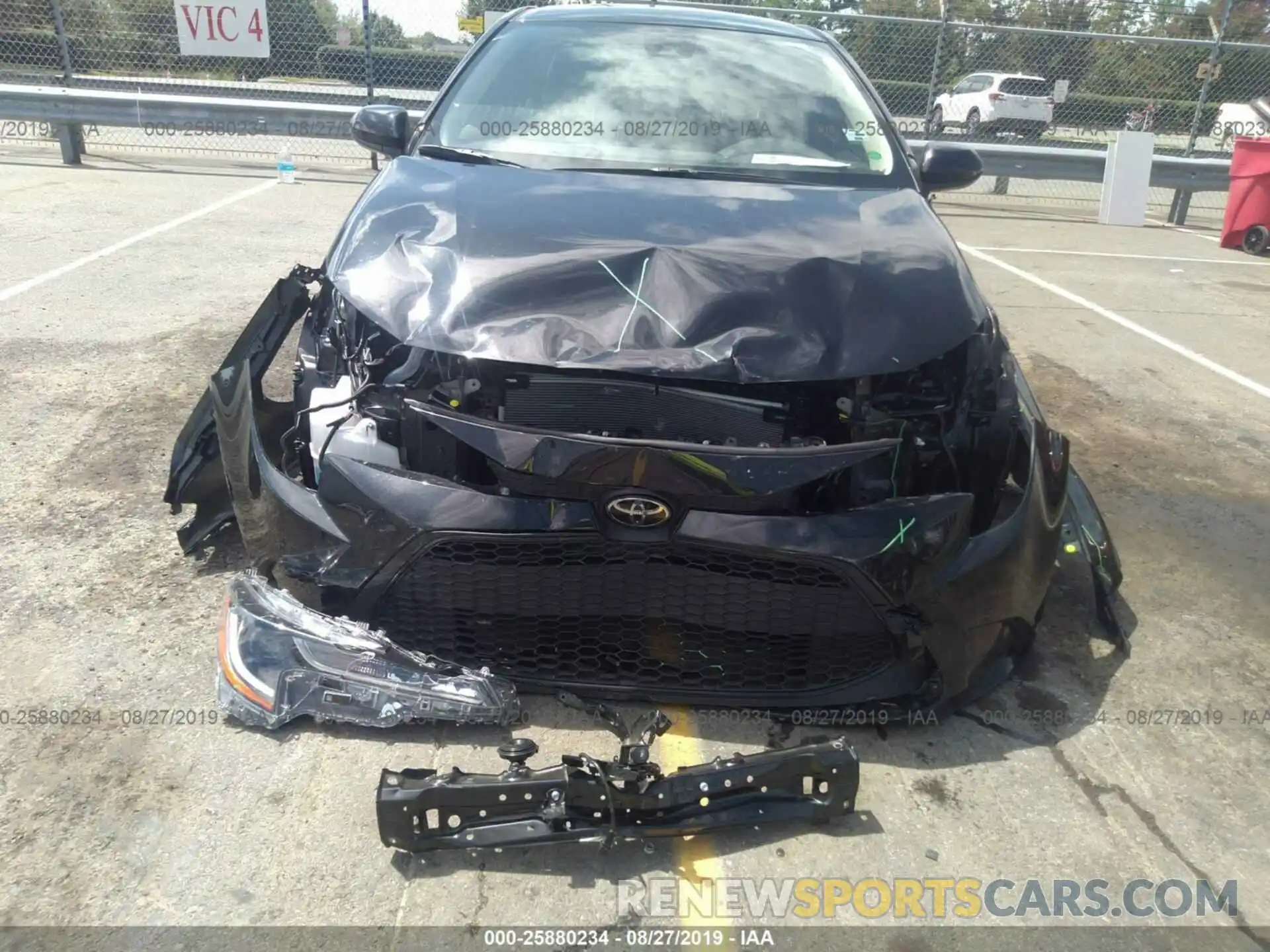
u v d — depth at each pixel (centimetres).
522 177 299
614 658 236
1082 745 256
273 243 727
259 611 244
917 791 236
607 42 375
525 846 206
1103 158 1137
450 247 254
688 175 317
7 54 1188
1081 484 323
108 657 261
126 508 337
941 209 1181
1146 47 1291
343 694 234
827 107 356
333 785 224
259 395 295
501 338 227
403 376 240
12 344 479
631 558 224
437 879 202
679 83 355
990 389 253
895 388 240
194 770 225
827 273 252
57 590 289
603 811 208
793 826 223
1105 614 298
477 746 237
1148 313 716
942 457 245
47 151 1135
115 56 1194
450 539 219
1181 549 369
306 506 234
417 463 235
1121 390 545
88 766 224
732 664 235
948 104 1389
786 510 223
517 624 234
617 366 223
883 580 221
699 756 238
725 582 225
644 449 213
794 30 407
